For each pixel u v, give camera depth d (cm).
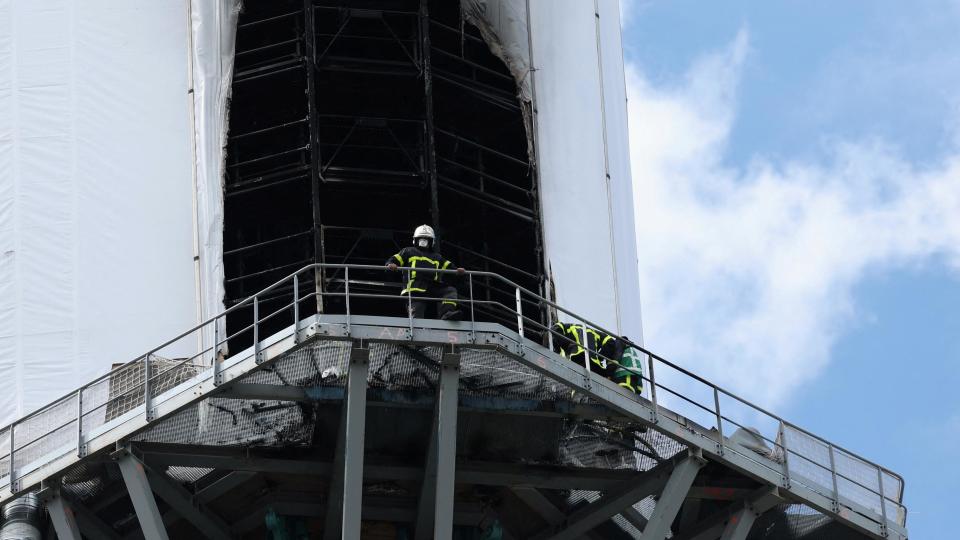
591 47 5684
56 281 5306
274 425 4359
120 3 5588
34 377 5219
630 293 5519
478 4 5472
